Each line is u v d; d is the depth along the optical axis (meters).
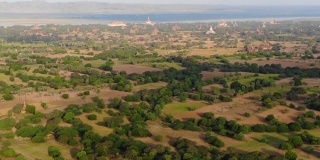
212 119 151.38
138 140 132.25
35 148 127.75
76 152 121.88
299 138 129.00
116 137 132.50
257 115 161.38
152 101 175.38
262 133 141.50
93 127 146.38
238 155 117.69
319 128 147.12
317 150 126.25
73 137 133.75
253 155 117.31
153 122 151.12
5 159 118.94
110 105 168.88
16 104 171.50
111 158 120.44
